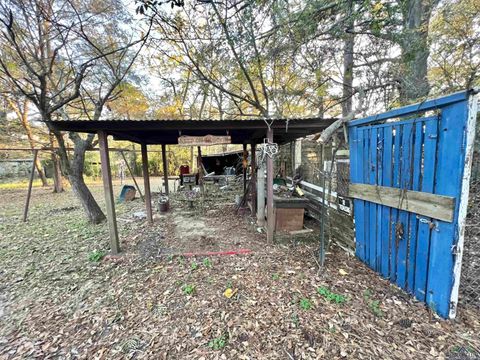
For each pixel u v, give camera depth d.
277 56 4.65
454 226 1.86
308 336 1.90
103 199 8.98
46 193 10.84
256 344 1.87
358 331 1.92
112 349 1.91
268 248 3.78
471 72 3.91
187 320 2.19
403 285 2.45
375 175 2.77
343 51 4.80
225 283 2.75
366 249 3.06
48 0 4.01
